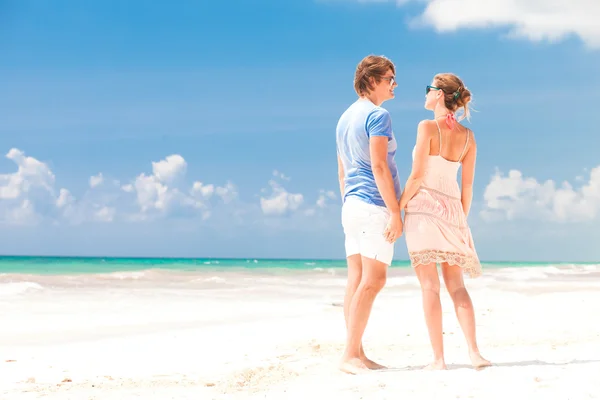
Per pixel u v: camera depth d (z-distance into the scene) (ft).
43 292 39.24
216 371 14.35
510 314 25.35
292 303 34.37
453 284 12.61
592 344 15.65
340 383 11.12
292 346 18.26
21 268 86.99
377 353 16.60
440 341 12.20
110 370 14.74
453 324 22.61
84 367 15.19
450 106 12.80
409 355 16.12
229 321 25.40
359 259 13.20
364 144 12.81
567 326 20.72
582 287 48.14
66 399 11.07
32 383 13.02
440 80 12.92
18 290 39.68
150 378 13.52
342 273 81.66
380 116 12.61
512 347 16.02
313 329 22.35
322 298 38.91
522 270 92.22
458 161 12.78
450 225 12.37
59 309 29.43
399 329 21.61
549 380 10.03
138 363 15.71
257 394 11.02
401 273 76.13
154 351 17.63
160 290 44.42
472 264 12.56
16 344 19.11
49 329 22.48
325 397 10.08
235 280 61.31
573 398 8.96
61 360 16.22
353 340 12.73
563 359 12.86
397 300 35.42
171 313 28.58
